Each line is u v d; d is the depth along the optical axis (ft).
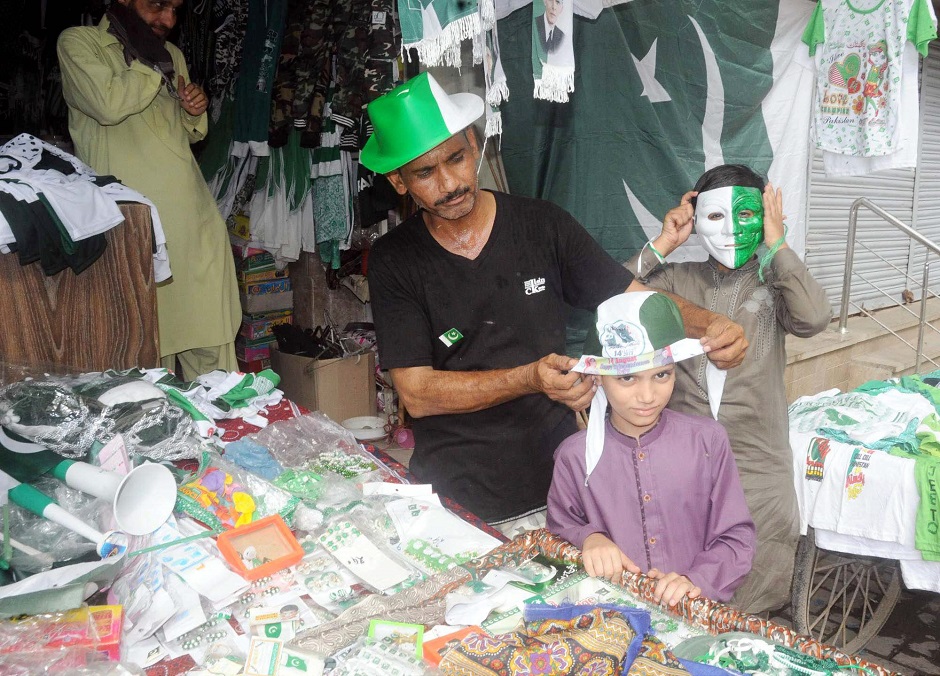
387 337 5.99
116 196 7.54
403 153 5.22
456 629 3.51
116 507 4.04
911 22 8.87
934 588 7.44
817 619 8.73
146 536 4.21
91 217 7.02
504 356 6.08
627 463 5.15
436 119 5.15
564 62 6.37
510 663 3.06
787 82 10.61
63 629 3.30
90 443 5.01
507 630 3.55
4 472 4.38
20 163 7.14
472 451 6.13
